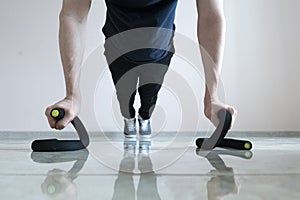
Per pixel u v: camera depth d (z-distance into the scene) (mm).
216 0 911
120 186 366
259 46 2748
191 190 341
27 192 334
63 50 867
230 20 2744
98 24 2580
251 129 2725
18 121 2543
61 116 805
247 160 626
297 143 1369
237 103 2727
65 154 763
